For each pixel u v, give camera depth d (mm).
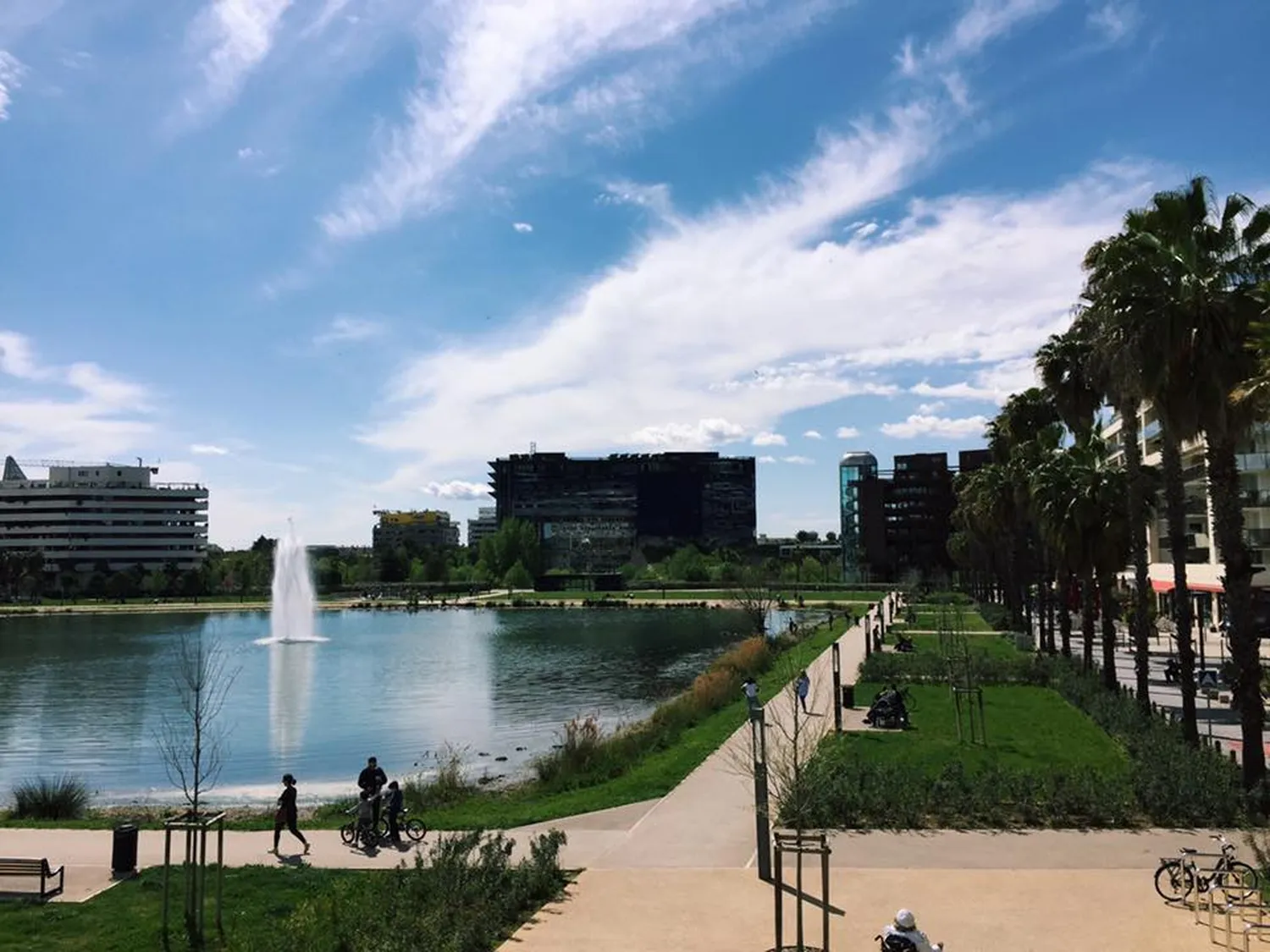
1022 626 82562
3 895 18156
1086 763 29172
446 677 70062
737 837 21734
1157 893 17328
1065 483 42156
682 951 14859
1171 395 25250
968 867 19094
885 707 36594
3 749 43844
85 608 174500
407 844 21828
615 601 162375
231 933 16094
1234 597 24281
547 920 16344
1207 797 22344
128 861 19922
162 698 59938
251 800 32969
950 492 197750
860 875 18625
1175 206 26297
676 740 35500
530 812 25203
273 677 70500
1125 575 92812
